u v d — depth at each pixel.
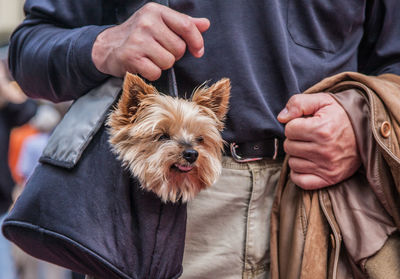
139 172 0.93
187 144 0.93
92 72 1.02
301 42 1.20
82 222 0.94
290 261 1.10
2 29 4.88
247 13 1.14
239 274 1.20
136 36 0.93
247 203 1.19
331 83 1.16
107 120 0.99
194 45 0.95
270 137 1.18
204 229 1.17
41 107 3.91
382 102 1.07
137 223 0.97
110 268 0.93
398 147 1.03
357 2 1.24
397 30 1.36
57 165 1.00
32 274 3.46
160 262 0.97
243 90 1.13
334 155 1.05
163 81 1.07
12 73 1.27
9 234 1.04
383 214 1.07
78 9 1.17
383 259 1.03
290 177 1.14
